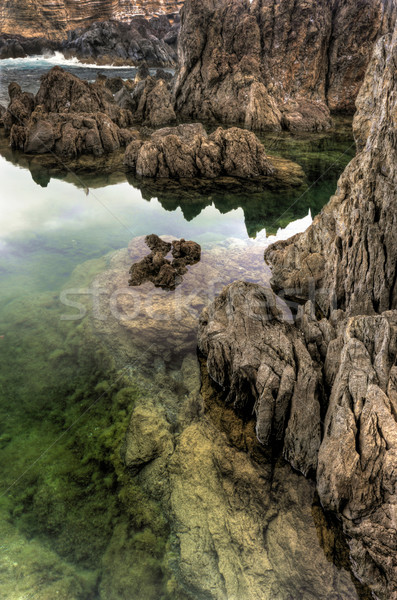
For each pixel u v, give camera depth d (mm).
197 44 10875
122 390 2367
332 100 11438
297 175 6887
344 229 2887
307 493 1875
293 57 10773
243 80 10680
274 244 4070
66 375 2359
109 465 1951
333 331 2346
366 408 1737
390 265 2494
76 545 1605
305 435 1972
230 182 6539
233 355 2367
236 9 10742
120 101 10859
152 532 1691
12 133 7027
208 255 4043
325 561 1609
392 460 1605
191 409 2328
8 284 2420
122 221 3814
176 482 1911
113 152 7910
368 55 10789
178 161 6637
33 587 1436
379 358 1872
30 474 1854
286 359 2203
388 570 1513
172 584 1518
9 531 1608
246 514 1783
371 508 1654
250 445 2123
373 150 2641
